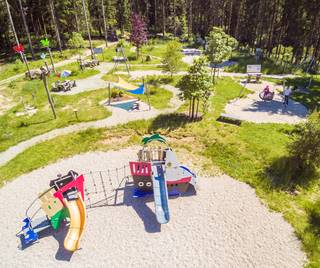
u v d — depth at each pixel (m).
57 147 18.78
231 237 11.71
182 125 21.22
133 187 14.89
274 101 26.42
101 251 11.25
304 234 11.70
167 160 14.10
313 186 14.66
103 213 13.16
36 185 15.27
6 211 13.50
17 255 11.23
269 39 47.31
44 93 29.05
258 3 49.75
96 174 16.03
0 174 16.25
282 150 17.56
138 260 10.83
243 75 35.25
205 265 10.56
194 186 14.06
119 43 52.19
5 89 30.75
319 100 26.64
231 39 33.03
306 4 37.69
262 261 10.68
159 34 73.38
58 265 10.75
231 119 21.75
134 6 71.94
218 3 60.50
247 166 16.22
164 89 29.12
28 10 54.03
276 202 13.55
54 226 12.19
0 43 55.19
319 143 14.64
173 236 11.82
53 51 51.34
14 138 20.25
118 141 19.45
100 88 30.08
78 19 60.34
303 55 46.94
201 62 20.19
